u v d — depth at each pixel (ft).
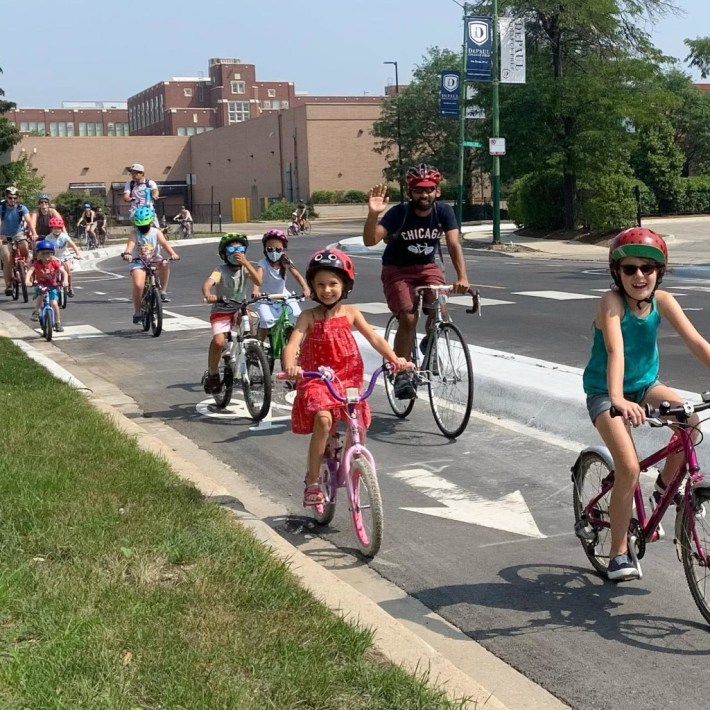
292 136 256.11
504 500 21.79
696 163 212.23
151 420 30.25
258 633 13.34
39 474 20.20
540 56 118.83
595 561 17.26
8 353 39.70
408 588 17.24
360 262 94.12
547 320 47.50
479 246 113.70
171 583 15.25
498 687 13.58
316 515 20.43
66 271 60.34
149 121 444.55
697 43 161.89
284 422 29.45
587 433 26.03
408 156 214.90
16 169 149.38
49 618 13.32
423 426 28.60
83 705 11.10
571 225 121.08
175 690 11.58
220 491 20.98
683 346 38.24
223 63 414.41
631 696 13.23
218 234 171.22
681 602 16.19
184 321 52.13
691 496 14.67
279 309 31.27
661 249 14.89
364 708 11.67
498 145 110.52
